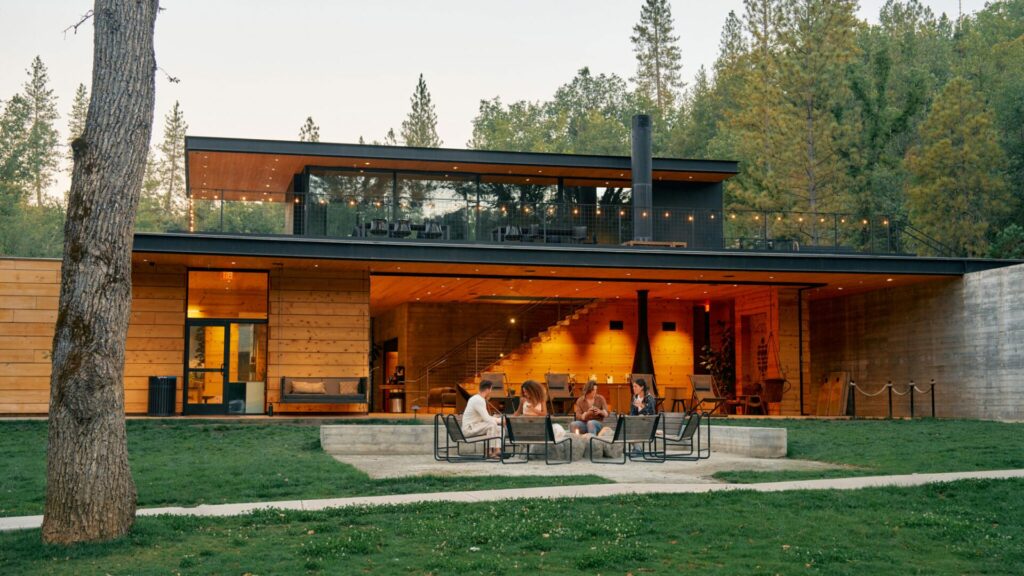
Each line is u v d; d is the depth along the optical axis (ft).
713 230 94.48
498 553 25.72
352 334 82.38
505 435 51.19
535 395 51.98
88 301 27.30
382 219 86.94
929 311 91.30
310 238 74.43
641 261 80.33
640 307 98.53
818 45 140.97
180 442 58.08
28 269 76.43
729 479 41.32
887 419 82.58
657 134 226.58
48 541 26.61
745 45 217.56
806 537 27.96
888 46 185.78
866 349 102.47
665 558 25.35
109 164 27.71
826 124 140.05
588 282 92.73
